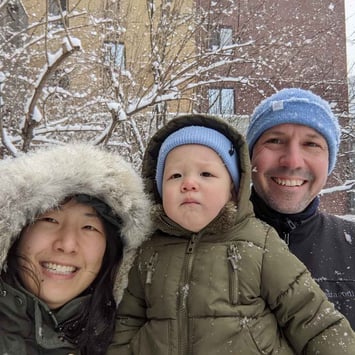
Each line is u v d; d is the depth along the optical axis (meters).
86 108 1.72
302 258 0.65
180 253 0.58
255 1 2.01
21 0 1.65
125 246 0.59
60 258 0.54
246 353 0.52
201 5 1.82
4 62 1.54
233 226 0.58
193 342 0.53
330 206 3.48
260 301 0.55
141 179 0.61
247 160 0.60
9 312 0.53
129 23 1.66
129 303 0.59
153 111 1.81
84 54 1.62
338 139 0.71
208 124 0.61
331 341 0.52
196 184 0.57
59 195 0.53
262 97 2.15
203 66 1.80
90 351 0.55
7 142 1.18
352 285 0.63
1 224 0.51
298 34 2.16
